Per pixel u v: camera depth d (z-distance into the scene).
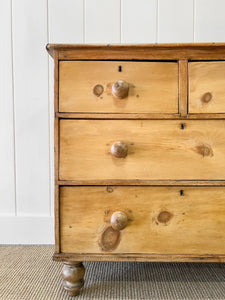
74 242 0.79
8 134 1.19
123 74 0.77
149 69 0.77
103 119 0.78
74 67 0.77
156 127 0.78
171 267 1.02
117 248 0.79
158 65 0.77
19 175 1.20
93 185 0.78
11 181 1.20
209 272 0.97
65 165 0.78
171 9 1.17
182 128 0.78
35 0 1.17
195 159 0.78
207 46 0.75
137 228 0.79
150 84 0.78
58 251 0.79
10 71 1.18
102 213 0.79
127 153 0.78
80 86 0.78
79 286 0.81
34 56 1.18
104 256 0.78
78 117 0.77
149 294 0.82
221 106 0.77
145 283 0.89
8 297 0.80
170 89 0.78
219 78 0.77
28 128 1.19
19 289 0.85
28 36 1.18
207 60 0.77
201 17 1.17
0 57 1.18
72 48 0.77
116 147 0.74
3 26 1.18
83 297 0.81
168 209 0.79
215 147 0.78
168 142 0.78
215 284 0.88
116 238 0.79
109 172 0.78
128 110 0.78
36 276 0.93
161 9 1.17
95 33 1.18
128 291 0.84
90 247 0.79
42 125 1.19
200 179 0.78
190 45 0.75
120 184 0.78
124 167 0.78
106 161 0.78
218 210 0.78
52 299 0.80
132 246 0.79
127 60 0.78
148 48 0.76
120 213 0.76
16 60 1.18
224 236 0.79
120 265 1.03
